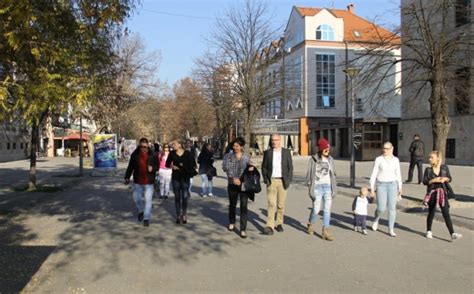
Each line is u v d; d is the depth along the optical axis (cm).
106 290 596
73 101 836
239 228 1029
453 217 1141
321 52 5591
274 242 888
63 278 647
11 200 1523
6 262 729
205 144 1703
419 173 1953
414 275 663
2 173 2900
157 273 673
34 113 836
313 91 5572
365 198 992
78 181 2342
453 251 819
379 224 1102
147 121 6262
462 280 639
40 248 830
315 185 930
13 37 735
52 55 808
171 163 1099
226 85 3759
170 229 1020
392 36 1466
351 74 1775
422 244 878
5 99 767
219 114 4994
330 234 969
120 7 907
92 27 912
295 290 595
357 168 3173
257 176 945
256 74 3428
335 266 712
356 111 5178
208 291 591
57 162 4628
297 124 5559
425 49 1389
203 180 1688
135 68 3338
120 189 1939
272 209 972
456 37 1358
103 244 865
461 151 3212
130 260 747
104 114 3228
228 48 3369
